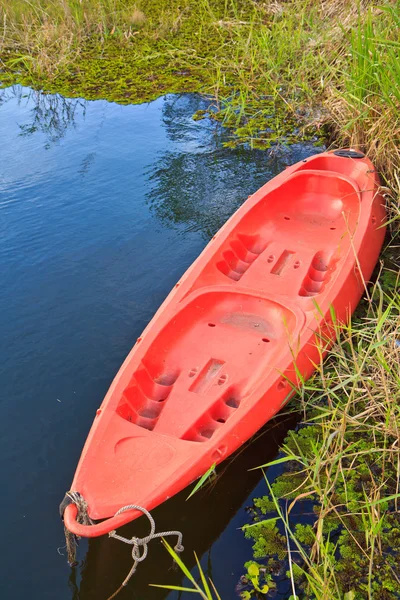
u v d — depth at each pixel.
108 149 6.16
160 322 3.47
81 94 7.52
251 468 2.96
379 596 2.42
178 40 8.84
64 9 9.31
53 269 4.47
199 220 4.97
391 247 4.48
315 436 3.10
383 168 4.97
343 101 5.93
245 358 3.38
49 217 5.06
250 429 2.89
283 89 7.21
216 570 2.55
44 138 6.44
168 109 7.05
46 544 2.67
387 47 4.84
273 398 3.02
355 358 3.13
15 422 3.26
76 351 3.74
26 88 7.86
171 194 5.34
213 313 3.71
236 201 5.21
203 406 3.08
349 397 2.98
